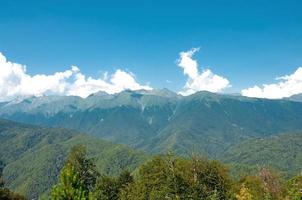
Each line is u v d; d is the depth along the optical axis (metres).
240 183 121.12
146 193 106.50
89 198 48.34
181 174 104.88
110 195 116.69
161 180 105.50
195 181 107.25
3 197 119.06
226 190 111.75
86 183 111.50
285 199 112.06
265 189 119.50
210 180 111.00
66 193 46.25
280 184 123.62
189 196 104.12
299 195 107.06
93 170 115.31
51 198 46.69
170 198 102.56
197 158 113.69
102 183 116.69
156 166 109.56
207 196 105.44
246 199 106.81
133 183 115.75
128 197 111.12
